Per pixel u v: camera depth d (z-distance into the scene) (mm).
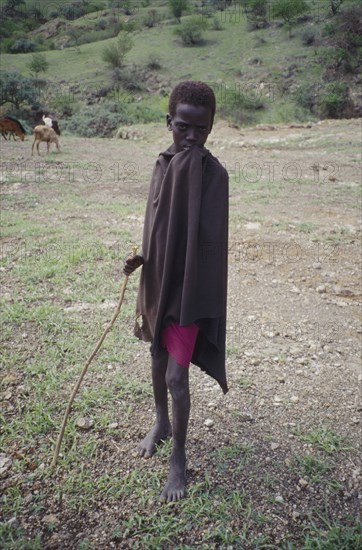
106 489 2891
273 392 3854
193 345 2631
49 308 4859
